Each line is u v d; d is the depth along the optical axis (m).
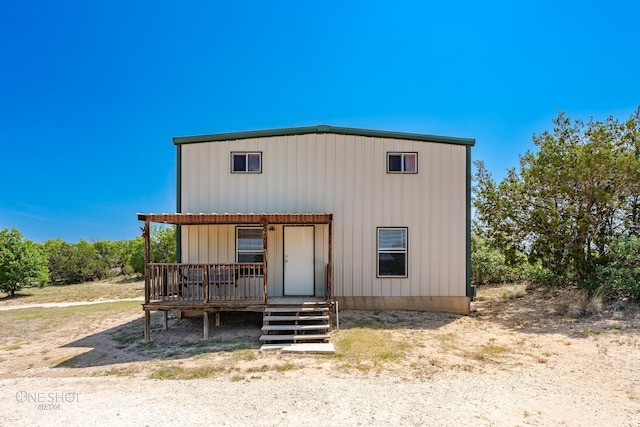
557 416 4.60
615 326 8.67
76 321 11.79
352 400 5.04
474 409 4.77
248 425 4.35
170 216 9.05
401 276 11.20
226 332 9.38
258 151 11.17
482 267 16.61
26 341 9.39
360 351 7.50
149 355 7.78
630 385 5.62
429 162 11.37
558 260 12.13
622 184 11.26
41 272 23.05
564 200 12.20
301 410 4.73
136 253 27.91
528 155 13.16
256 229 11.05
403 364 6.73
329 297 9.59
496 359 6.98
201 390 5.49
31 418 4.54
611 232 12.00
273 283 10.92
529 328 9.28
